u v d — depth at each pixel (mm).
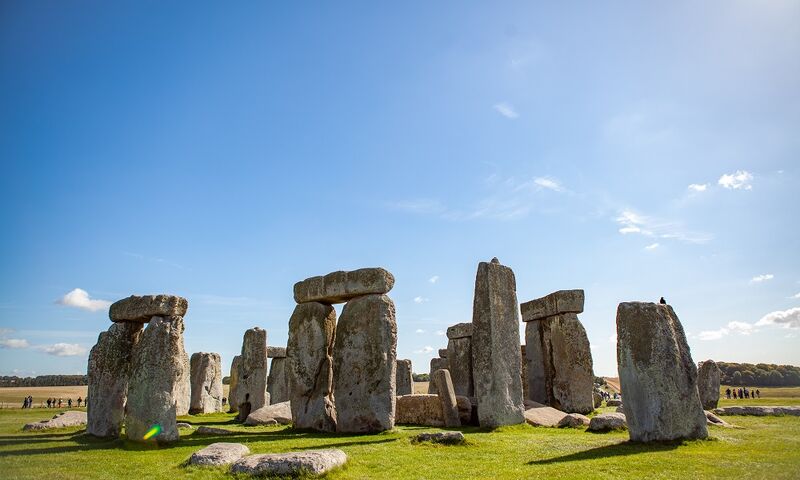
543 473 8961
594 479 8383
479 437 13938
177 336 13914
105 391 15062
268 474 8906
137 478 9195
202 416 26016
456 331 25672
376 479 8891
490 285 17234
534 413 18094
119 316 15180
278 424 18859
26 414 24609
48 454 11734
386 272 16672
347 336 16594
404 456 10992
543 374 24031
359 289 16688
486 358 16609
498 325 17062
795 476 8141
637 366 11562
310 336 17938
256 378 23859
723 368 56031
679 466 8977
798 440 11633
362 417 15602
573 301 22922
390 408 15578
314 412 17000
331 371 17562
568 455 10609
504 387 16688
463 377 24938
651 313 11727
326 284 17531
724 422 14906
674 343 11656
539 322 24625
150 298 14203
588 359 22453
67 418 18609
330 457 9516
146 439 12852
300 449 12125
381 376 15672
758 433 12914
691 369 11750
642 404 11398
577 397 22078
